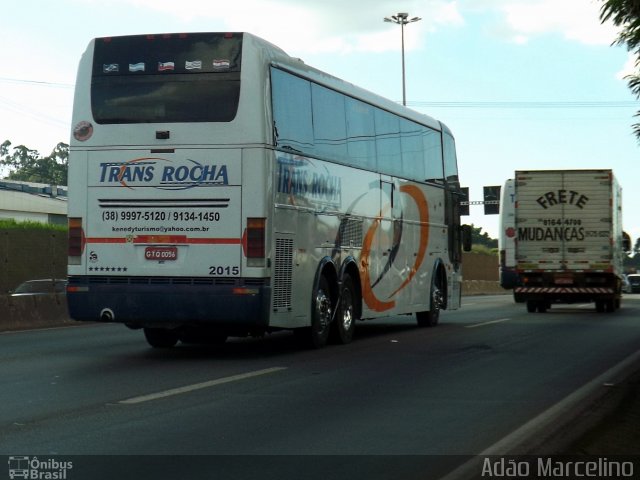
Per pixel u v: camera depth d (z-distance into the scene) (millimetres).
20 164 116000
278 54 14711
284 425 8953
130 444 8008
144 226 14289
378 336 19375
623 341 18547
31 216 67000
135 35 14523
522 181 31969
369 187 18172
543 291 31547
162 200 14227
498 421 9234
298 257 15094
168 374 12625
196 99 14219
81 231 14531
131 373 12695
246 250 13977
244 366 13617
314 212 15664
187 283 14133
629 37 11328
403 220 20141
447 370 13336
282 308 14570
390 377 12492
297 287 15102
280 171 14445
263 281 13977
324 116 16203
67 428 8695
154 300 14180
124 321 14508
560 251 31625
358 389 11352
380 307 18875
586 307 37750
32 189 72438
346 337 17172
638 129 13297
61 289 28375
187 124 14188
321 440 8258
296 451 7797
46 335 19328
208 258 14078
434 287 22469
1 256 30219
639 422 9250
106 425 8859
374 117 18578
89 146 14523
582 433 8586
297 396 10742
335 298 16703
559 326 23109
